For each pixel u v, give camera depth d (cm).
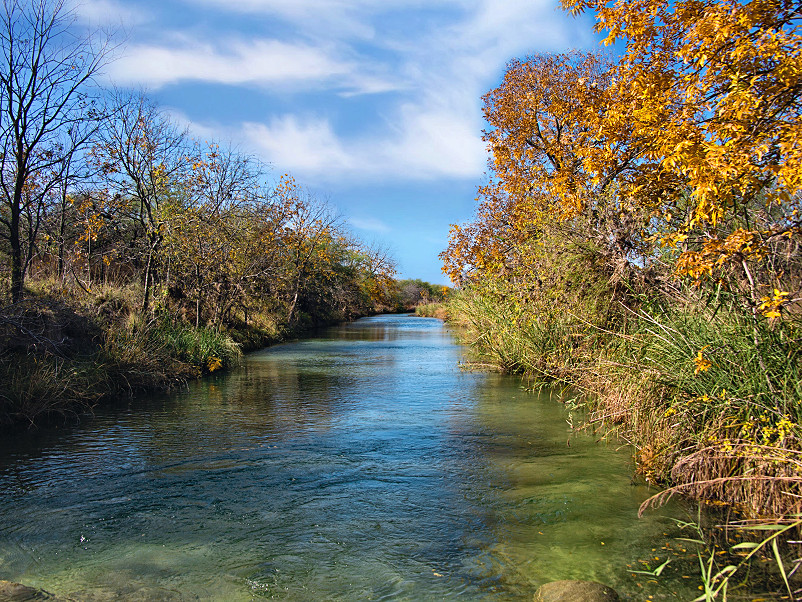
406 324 3966
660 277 756
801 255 535
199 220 1595
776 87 473
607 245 945
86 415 890
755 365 516
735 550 416
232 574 387
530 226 1362
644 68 598
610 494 534
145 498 530
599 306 1034
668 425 594
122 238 1656
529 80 1845
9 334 912
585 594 340
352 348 2111
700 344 573
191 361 1338
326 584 374
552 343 1151
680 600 351
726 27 475
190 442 727
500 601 352
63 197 1373
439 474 597
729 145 449
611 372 787
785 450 432
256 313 2450
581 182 913
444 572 390
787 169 412
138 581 377
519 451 680
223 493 543
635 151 657
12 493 543
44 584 373
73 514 492
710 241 467
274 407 956
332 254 3803
